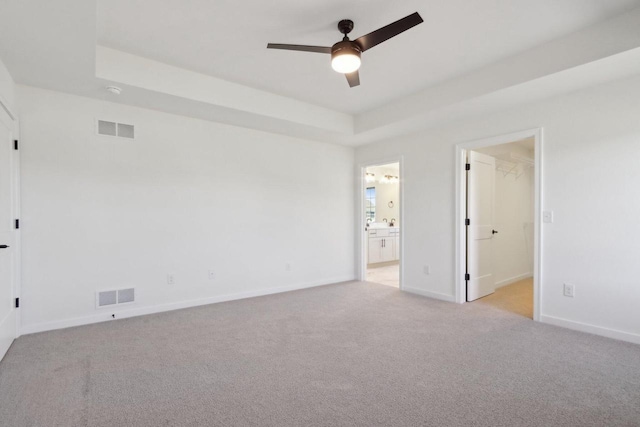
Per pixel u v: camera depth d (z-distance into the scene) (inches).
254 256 174.9
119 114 136.1
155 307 144.6
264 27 99.2
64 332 119.3
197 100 130.4
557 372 88.8
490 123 146.9
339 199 213.0
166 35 103.4
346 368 91.7
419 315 140.1
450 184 163.0
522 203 216.7
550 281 127.9
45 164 121.7
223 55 116.6
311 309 149.6
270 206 181.2
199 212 156.6
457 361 95.7
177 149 150.4
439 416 69.8
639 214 107.7
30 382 83.4
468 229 160.9
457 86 133.5
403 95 152.9
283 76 133.4
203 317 137.6
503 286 195.9
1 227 99.5
